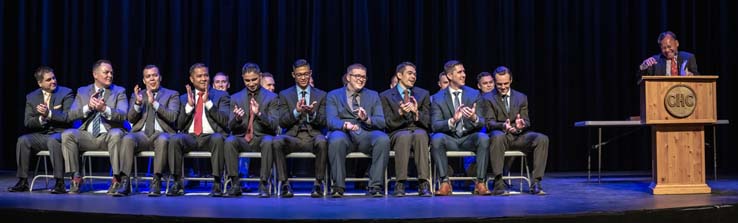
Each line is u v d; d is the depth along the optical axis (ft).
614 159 24.72
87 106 15.89
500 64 24.43
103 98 16.25
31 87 24.72
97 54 24.66
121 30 24.29
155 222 10.88
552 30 24.62
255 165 23.52
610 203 12.59
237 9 24.41
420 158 14.82
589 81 24.56
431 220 10.48
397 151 14.78
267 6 24.21
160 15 24.36
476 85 24.40
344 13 24.14
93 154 15.56
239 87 24.16
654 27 24.73
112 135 15.17
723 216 12.05
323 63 24.20
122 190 14.89
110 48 24.31
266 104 15.99
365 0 23.99
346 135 14.97
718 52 24.77
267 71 24.21
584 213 11.01
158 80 16.21
